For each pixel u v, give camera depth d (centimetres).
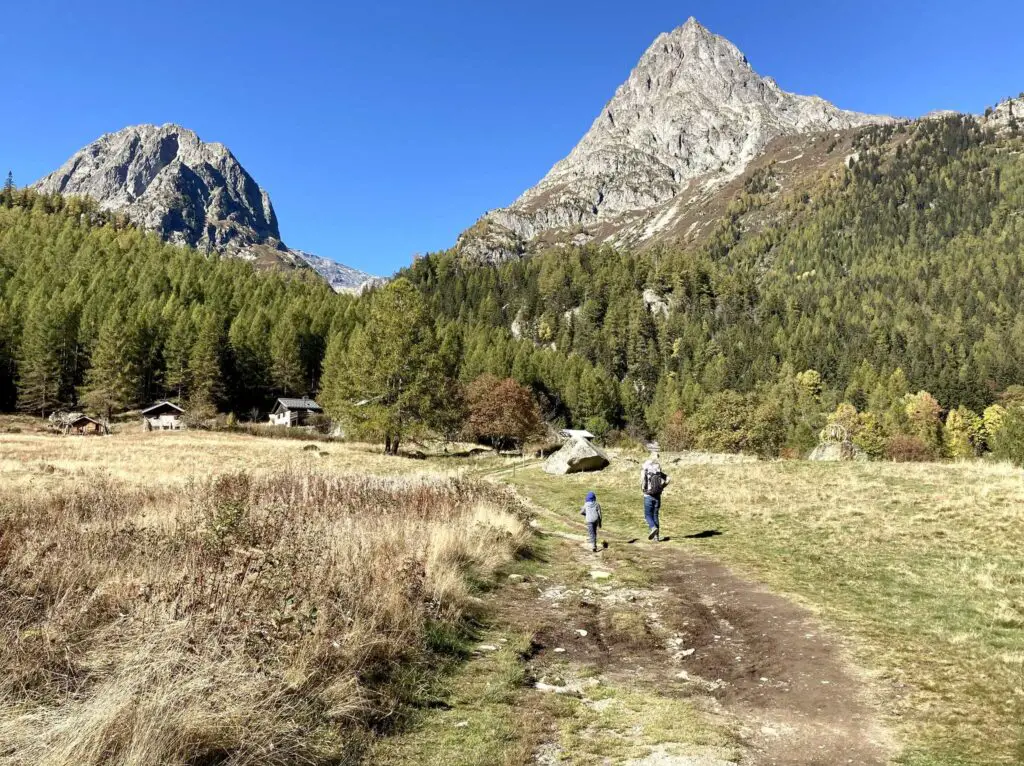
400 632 643
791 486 1875
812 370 15288
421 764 433
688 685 623
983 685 585
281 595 634
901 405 11231
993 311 17738
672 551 1282
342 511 1224
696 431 8294
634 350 17988
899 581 956
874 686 596
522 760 445
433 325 4888
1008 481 1611
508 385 7012
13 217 16425
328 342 11644
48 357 8712
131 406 9519
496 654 681
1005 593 863
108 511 1219
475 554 1060
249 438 7038
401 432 4625
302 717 466
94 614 572
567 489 2395
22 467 2802
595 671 656
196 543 852
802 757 464
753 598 922
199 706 418
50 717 393
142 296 11669
